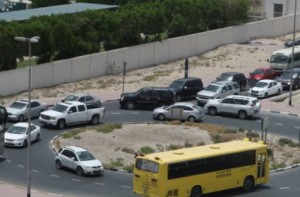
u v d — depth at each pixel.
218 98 148.75
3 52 152.12
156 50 186.12
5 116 127.12
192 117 136.25
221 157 92.25
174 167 87.62
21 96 151.75
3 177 98.69
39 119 130.75
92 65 170.25
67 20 171.50
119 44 182.38
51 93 155.38
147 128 130.25
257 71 172.88
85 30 173.62
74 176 100.88
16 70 153.25
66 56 169.25
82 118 130.38
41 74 158.50
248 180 95.75
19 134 114.75
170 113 136.38
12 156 109.69
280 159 114.06
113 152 115.50
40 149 114.38
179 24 196.50
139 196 91.62
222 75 164.62
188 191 89.19
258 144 97.25
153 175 87.31
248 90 164.75
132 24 181.62
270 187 98.19
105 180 99.38
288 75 169.88
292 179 103.19
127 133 126.44
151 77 174.50
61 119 127.62
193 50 197.25
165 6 197.25
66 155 103.12
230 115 142.62
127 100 145.62
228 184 93.31
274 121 139.38
